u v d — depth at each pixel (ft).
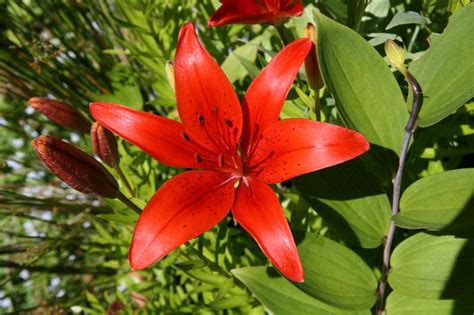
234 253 1.53
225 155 1.04
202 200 1.00
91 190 1.05
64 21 1.93
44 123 2.20
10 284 2.13
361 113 1.02
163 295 1.71
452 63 0.98
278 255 0.90
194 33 1.05
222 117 1.04
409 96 1.01
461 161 1.51
